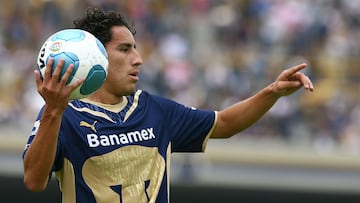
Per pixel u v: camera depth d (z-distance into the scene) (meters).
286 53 54.00
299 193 48.00
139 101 18.72
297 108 49.59
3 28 55.19
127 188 17.84
